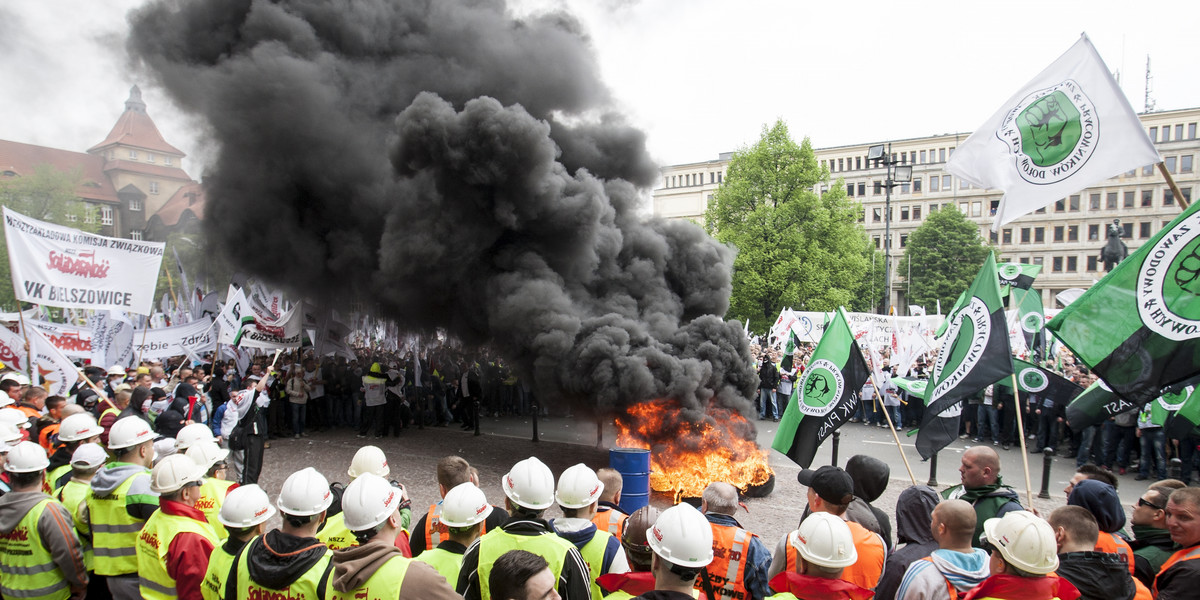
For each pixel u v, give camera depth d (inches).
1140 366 221.5
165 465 160.2
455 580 142.3
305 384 616.7
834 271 1711.4
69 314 636.1
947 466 511.5
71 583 175.9
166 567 154.6
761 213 1723.7
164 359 660.7
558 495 152.7
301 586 121.2
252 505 138.9
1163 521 173.5
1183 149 2368.4
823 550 122.3
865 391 695.1
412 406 703.1
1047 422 554.9
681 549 112.4
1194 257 215.2
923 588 134.3
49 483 221.8
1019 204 295.9
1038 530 116.1
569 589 132.8
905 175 1386.6
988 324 283.1
